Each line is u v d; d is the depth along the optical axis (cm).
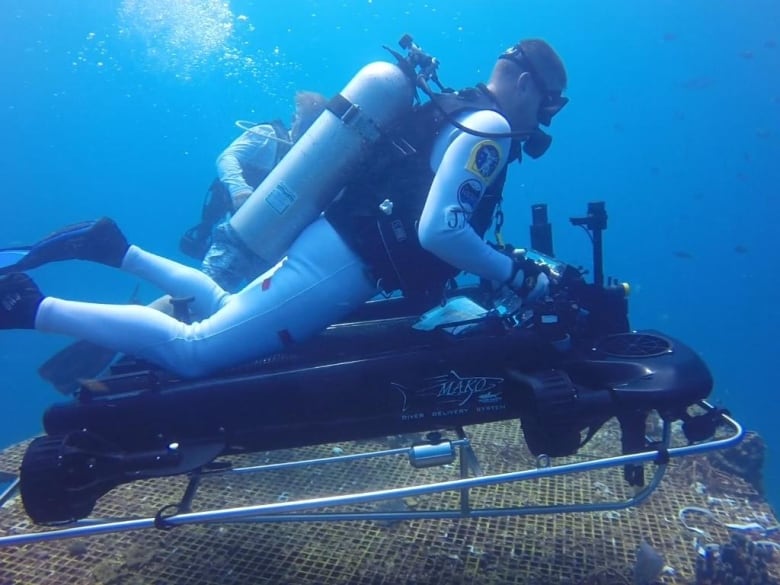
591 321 254
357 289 246
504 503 314
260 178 480
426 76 247
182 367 241
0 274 251
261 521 233
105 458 205
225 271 407
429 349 233
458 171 220
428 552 272
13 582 257
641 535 287
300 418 229
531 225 318
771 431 1723
